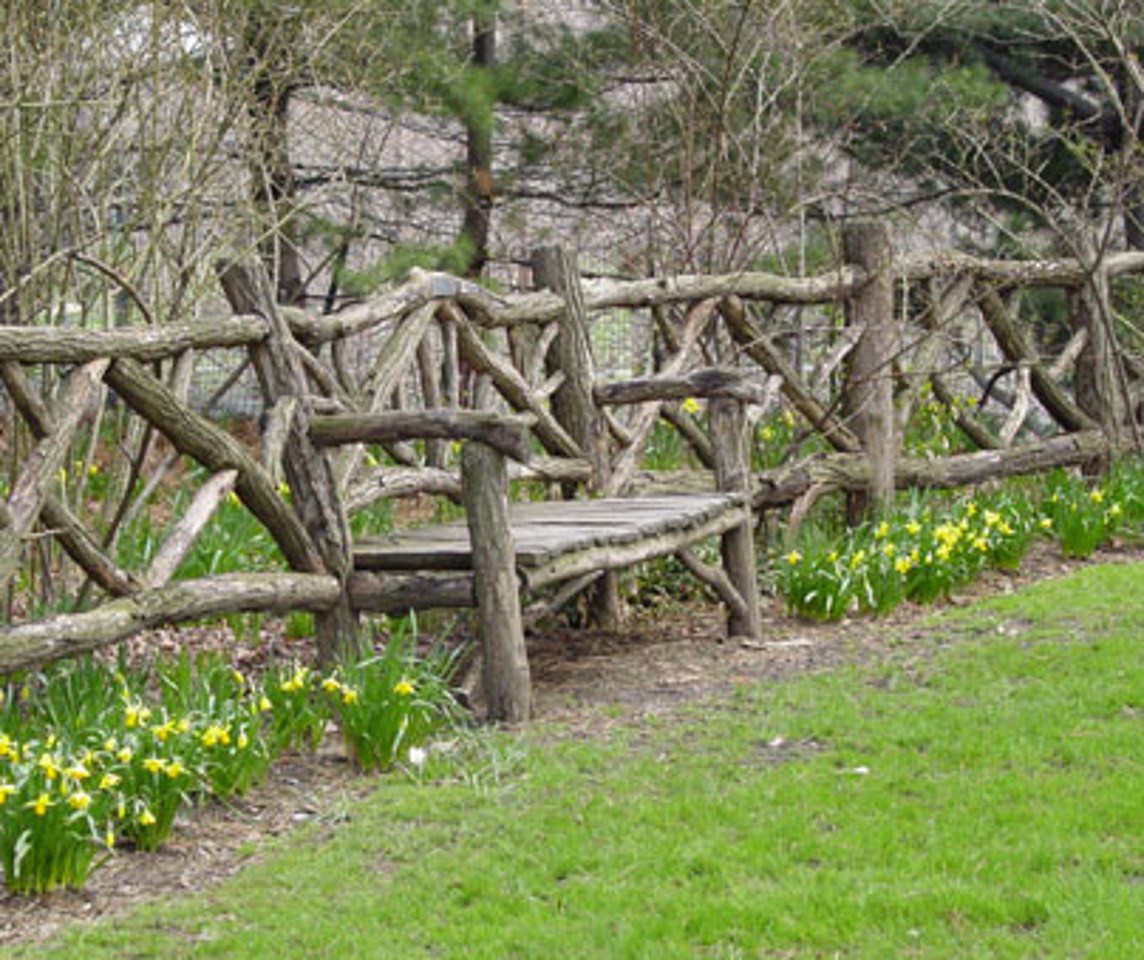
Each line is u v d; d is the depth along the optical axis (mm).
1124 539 10680
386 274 13188
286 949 4391
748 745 6215
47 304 7418
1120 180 11766
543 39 14555
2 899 4801
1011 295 11781
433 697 6277
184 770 5211
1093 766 5781
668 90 14234
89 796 4832
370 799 5652
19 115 7215
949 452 11609
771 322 10078
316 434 6820
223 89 8352
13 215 7293
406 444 8141
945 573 8883
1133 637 7438
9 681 6008
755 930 4480
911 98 13914
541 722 6629
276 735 6055
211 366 14055
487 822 5371
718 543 9562
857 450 10047
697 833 5211
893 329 10164
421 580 6812
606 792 5664
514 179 14852
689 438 9648
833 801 5480
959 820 5262
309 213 13336
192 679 6355
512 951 4398
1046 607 8211
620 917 4559
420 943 4445
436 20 13758
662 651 8062
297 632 8453
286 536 6730
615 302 9156
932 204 16016
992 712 6438
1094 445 11844
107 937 4461
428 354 8234
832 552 8781
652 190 13266
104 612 5699
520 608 7055
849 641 8047
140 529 8484
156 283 7836
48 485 5574
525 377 8773
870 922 4512
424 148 15664
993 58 15508
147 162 8125
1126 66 12523
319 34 11148
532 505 8336
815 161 14211
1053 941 4367
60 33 7609
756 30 12867
